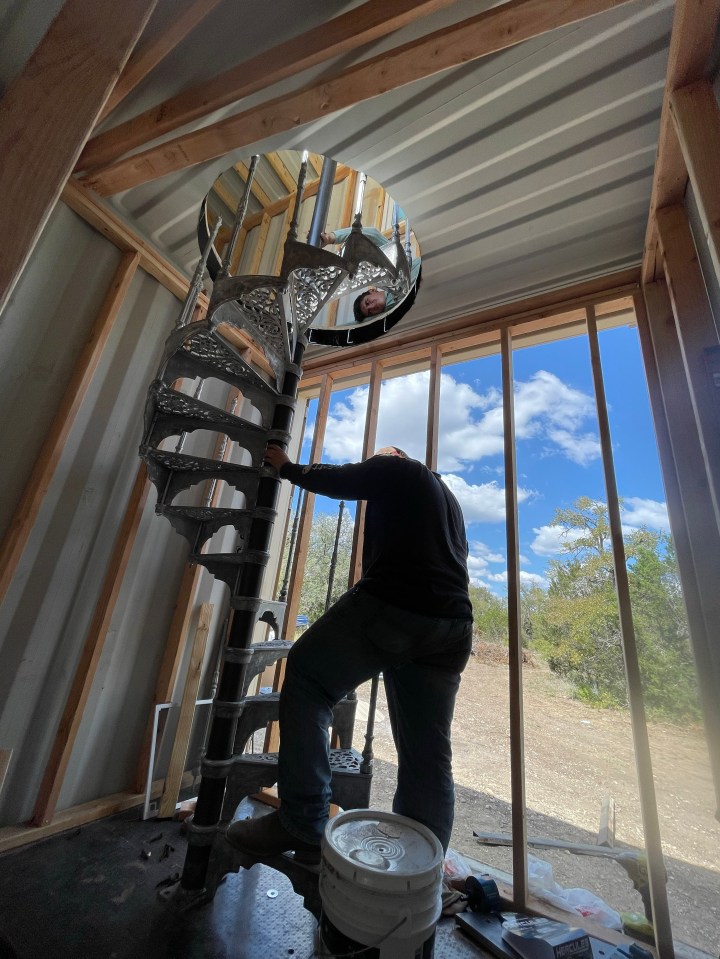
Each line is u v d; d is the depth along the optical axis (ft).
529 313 7.60
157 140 5.78
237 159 6.09
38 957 3.53
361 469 4.66
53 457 5.65
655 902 4.33
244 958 3.76
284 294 5.08
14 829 5.09
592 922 4.72
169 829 5.75
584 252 6.82
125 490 6.80
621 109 5.09
